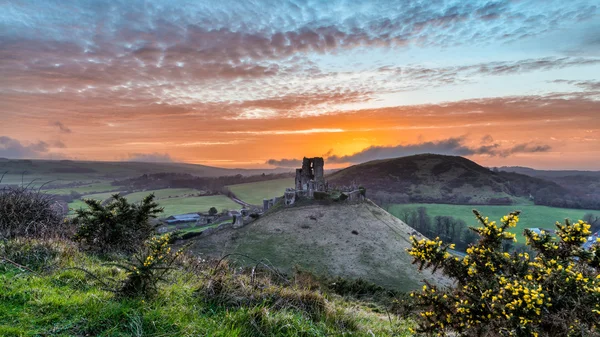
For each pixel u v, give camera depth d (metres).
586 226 5.43
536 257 5.77
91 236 9.15
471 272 5.66
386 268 47.34
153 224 10.95
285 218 66.38
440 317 5.69
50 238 7.96
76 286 5.22
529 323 4.52
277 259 49.78
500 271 5.73
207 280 5.65
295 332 4.38
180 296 5.09
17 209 8.97
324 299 5.91
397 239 59.41
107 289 4.84
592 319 4.38
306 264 47.97
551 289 4.86
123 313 4.17
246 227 64.69
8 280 4.89
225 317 4.52
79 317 4.02
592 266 5.28
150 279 4.97
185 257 7.79
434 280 41.47
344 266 47.78
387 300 16.20
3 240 7.12
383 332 5.80
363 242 56.62
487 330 5.09
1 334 3.44
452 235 85.12
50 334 3.59
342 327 5.20
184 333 3.94
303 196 78.50
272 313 4.74
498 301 4.95
